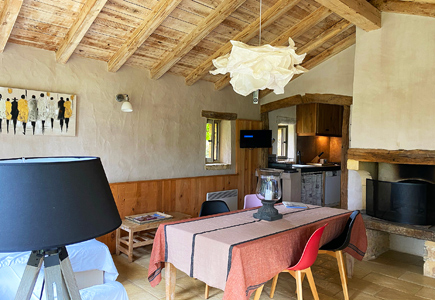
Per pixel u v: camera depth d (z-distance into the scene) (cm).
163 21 378
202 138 548
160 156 488
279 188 300
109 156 430
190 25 396
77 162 102
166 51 435
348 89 544
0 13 297
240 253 211
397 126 400
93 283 233
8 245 86
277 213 304
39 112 365
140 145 463
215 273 224
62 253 110
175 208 502
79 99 401
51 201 93
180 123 513
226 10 369
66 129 387
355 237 325
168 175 499
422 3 374
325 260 414
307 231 271
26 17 322
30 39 353
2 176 91
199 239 238
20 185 91
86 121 407
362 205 479
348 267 362
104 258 261
